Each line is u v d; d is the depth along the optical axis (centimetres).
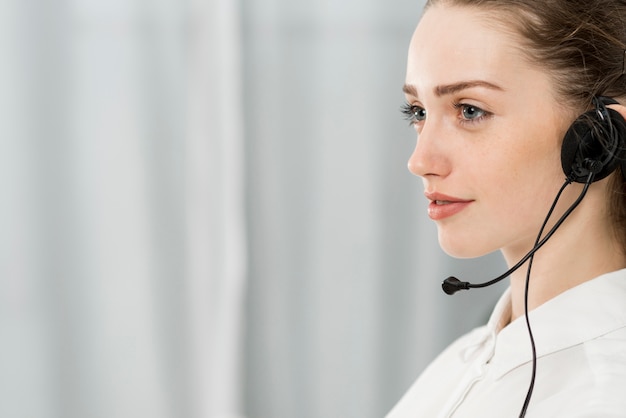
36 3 238
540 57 87
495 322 105
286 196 263
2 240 242
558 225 88
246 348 267
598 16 89
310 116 261
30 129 241
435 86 91
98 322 252
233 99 254
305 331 270
